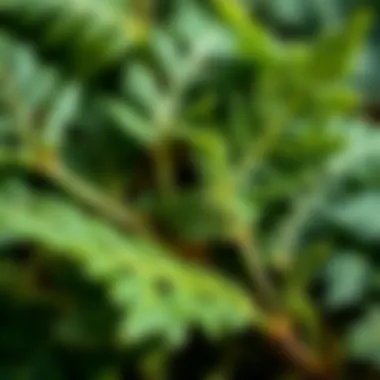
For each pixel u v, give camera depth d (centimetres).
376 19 77
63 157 69
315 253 66
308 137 67
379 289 68
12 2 69
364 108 76
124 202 70
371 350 65
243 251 67
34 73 68
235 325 63
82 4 70
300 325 67
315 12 78
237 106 69
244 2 78
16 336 66
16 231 60
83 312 65
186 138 68
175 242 68
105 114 71
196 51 71
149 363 65
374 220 68
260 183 68
